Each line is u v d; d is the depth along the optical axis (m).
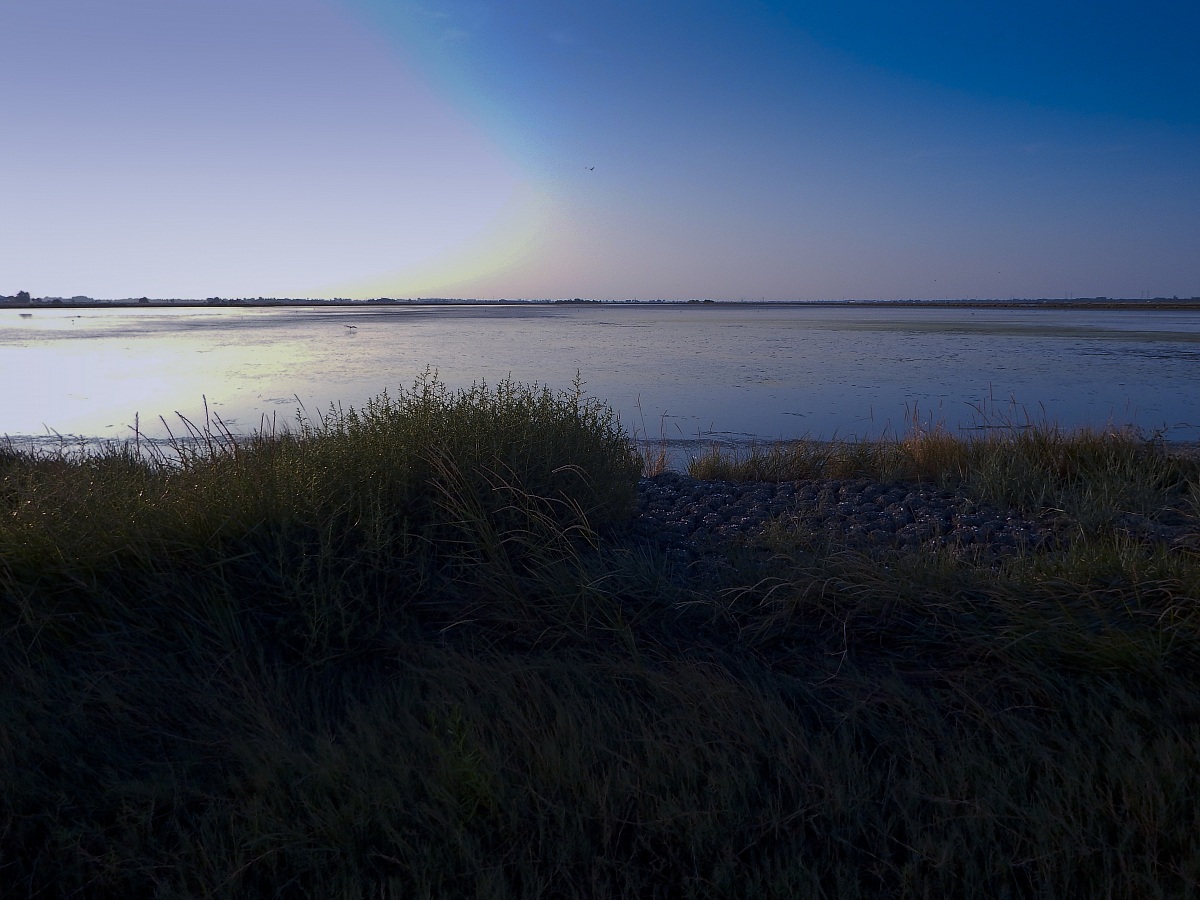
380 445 4.64
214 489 4.28
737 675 3.49
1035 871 2.54
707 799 2.75
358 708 3.19
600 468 5.30
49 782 2.91
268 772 2.83
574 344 40.97
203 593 3.74
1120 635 3.36
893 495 7.18
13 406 17.02
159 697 3.29
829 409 16.41
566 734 3.02
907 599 3.79
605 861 2.54
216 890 2.46
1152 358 28.73
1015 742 2.97
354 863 2.55
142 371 25.06
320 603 3.68
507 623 3.87
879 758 3.03
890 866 2.52
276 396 18.19
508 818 2.70
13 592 3.62
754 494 7.34
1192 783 2.74
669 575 4.38
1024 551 4.58
